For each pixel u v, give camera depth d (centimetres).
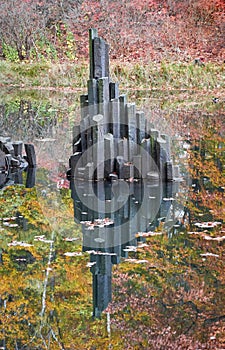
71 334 557
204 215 917
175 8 3312
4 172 1299
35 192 1092
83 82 2844
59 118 2022
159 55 3123
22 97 2580
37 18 3334
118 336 549
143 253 749
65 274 689
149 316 585
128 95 2542
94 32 1159
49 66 2977
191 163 1330
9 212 952
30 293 643
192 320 571
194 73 2788
